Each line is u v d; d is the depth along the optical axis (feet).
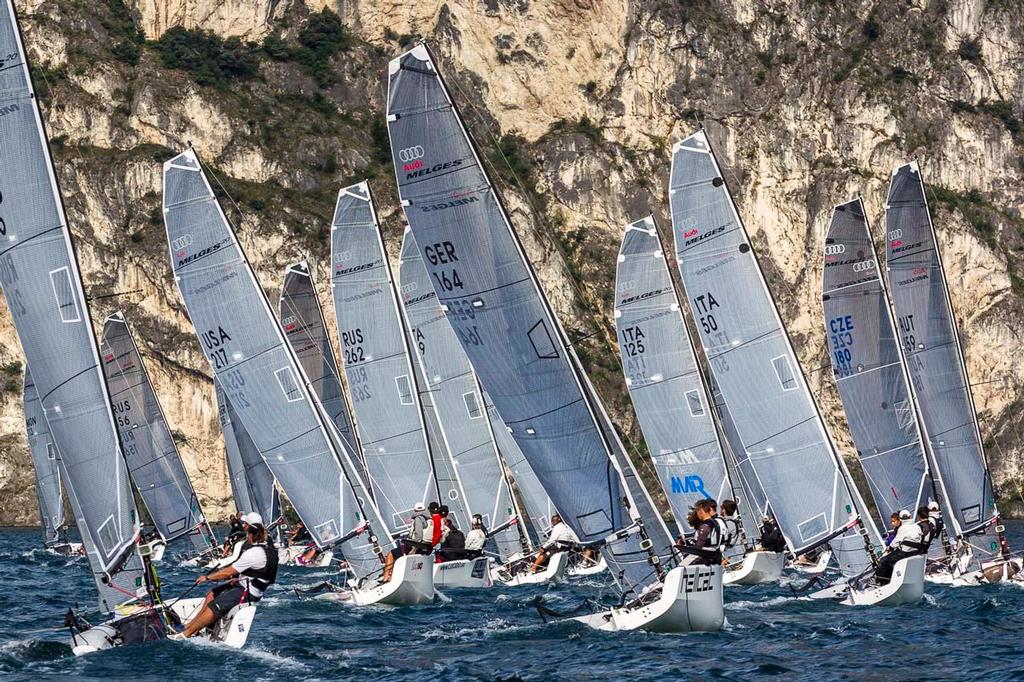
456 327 320.29
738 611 368.27
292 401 399.85
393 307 477.77
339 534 402.11
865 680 267.59
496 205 314.96
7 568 586.04
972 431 464.24
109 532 280.72
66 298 276.21
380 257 478.18
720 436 508.12
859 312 446.60
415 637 322.96
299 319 552.41
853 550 388.98
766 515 510.17
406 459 476.13
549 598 416.26
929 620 348.59
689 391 460.55
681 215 399.44
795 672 274.98
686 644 306.35
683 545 322.55
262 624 346.54
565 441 313.53
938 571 451.53
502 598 410.72
